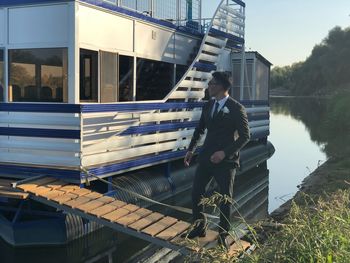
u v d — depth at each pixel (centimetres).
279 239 372
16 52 757
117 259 650
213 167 504
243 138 488
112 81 823
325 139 2164
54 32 724
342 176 1048
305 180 1089
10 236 640
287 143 2023
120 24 841
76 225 659
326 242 352
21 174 691
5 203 679
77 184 666
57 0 711
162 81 1027
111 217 567
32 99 754
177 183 949
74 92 714
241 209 954
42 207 667
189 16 1176
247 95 1405
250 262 366
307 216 407
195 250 443
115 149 738
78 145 656
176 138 911
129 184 803
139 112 789
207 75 1062
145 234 534
